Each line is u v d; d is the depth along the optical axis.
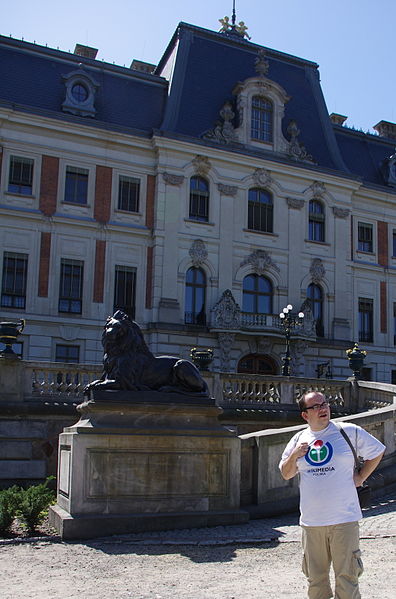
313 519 5.04
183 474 10.12
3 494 9.98
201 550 8.45
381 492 12.85
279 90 38.94
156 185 35.09
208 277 35.44
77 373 16.25
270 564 7.66
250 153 37.09
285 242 37.75
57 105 34.28
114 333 10.36
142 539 9.03
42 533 9.55
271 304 37.06
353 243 40.69
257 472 11.37
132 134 34.81
